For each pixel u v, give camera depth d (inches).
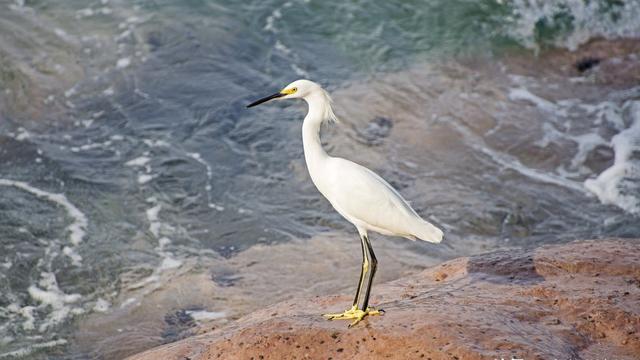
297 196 623.2
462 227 594.9
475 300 369.7
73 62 758.5
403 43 813.9
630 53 823.1
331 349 334.6
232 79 752.3
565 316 359.6
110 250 561.0
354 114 708.0
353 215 370.3
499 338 326.0
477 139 690.2
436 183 638.5
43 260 549.3
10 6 820.6
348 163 371.9
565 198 628.7
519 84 768.3
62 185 622.2
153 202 610.5
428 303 367.2
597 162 669.3
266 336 343.3
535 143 687.1
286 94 382.6
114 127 689.6
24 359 469.7
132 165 647.8
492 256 425.7
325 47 803.4
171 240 573.3
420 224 360.5
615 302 366.6
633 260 408.5
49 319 500.7
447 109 723.4
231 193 623.2
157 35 794.2
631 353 338.6
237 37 802.8
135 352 470.9
